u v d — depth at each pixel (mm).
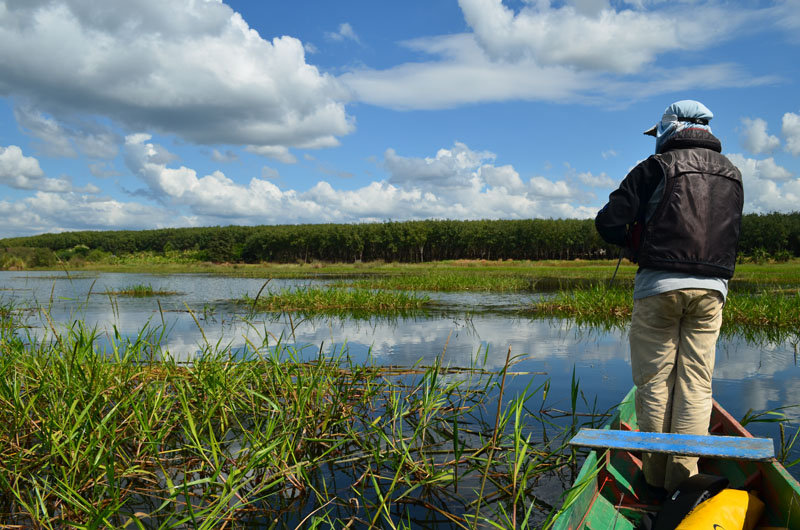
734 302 11672
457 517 2754
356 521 2752
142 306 14320
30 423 3473
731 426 3268
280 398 4492
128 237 91875
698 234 2754
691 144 2945
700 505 2229
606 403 4844
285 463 3170
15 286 23359
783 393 5117
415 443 3893
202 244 87688
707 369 2848
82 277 34312
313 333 9117
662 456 2879
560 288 21250
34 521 2535
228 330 9492
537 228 72125
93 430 3145
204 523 2404
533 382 5621
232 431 4051
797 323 10547
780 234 62094
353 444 3928
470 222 79438
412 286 21438
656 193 2857
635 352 3000
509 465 3330
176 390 4523
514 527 2396
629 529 2627
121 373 4129
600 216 3055
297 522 2738
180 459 3453
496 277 28609
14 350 4523
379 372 5648
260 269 56719
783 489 2361
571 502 2301
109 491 2908
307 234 75312
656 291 2824
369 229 77188
